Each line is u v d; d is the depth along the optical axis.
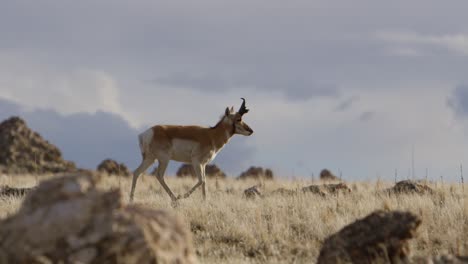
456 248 44.75
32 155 154.62
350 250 34.94
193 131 72.94
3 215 52.19
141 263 25.02
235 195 69.62
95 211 26.11
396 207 55.88
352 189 75.19
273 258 43.62
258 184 82.94
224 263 40.41
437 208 55.53
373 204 57.59
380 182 83.25
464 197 62.97
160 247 25.84
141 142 72.56
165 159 71.88
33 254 24.97
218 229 50.53
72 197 26.70
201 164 72.88
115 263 24.94
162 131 72.19
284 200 59.94
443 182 73.38
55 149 159.62
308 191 65.56
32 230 25.53
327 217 52.47
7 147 154.12
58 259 24.94
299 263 41.56
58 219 25.64
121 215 25.89
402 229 34.78
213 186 90.88
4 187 71.38
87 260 24.89
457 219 51.41
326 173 136.00
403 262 33.56
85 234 25.39
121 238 25.17
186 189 86.19
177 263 26.09
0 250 25.47
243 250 46.28
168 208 56.94
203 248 45.84
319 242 47.53
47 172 149.12
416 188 67.38
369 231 35.25
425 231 47.44
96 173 28.05
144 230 25.52
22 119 163.00
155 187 89.38
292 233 49.81
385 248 34.16
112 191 26.86
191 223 52.25
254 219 52.31
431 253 44.28
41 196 27.03
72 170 151.62
